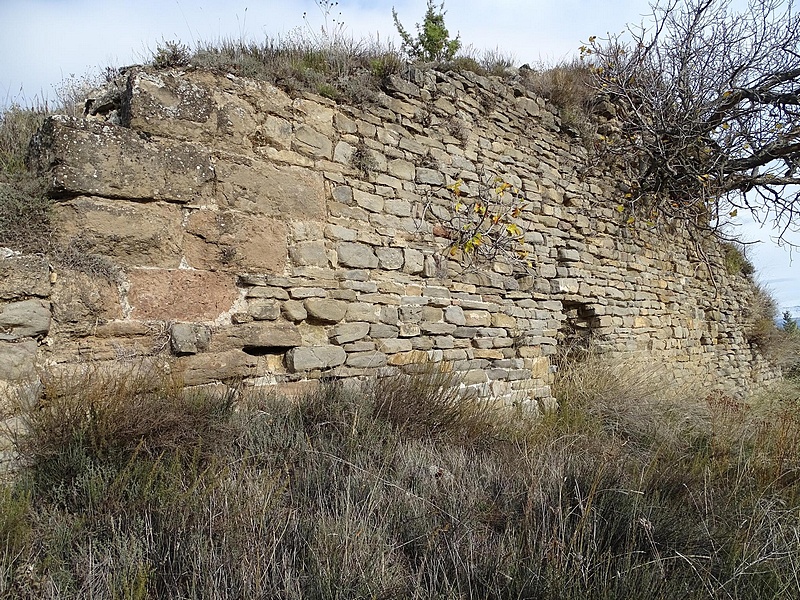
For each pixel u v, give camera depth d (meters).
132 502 2.77
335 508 2.95
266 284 4.33
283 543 2.71
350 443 3.70
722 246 10.55
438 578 2.62
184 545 2.54
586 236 7.46
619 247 7.94
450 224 5.78
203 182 4.03
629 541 2.92
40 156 3.54
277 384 4.33
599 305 7.41
